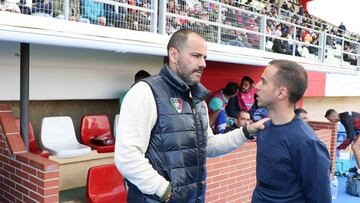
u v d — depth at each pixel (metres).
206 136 2.04
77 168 4.43
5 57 4.51
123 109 1.79
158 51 4.34
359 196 6.72
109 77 5.61
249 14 6.97
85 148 4.47
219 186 4.68
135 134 1.73
